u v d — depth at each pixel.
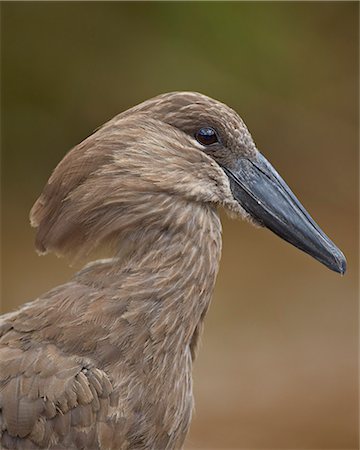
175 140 6.68
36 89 17.44
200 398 13.72
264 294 16.31
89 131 17.58
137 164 6.58
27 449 6.23
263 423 13.23
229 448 12.70
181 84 17.33
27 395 6.23
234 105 17.80
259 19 17.45
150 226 6.58
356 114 18.69
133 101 17.39
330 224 17.92
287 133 18.53
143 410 6.47
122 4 17.16
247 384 14.04
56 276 16.36
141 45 17.27
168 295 6.55
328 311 15.97
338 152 18.72
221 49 17.36
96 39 17.33
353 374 14.38
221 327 15.38
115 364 6.39
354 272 16.97
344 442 13.00
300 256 17.44
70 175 6.66
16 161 17.77
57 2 17.12
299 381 14.20
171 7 16.97
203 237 6.70
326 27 18.25
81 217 6.63
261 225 7.08
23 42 17.23
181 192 6.62
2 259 16.70
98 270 6.64
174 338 6.59
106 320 6.42
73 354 6.38
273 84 17.91
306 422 13.30
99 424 6.26
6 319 6.65
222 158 6.89
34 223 6.80
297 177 18.59
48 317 6.48
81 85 17.47
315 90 18.48
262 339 15.12
